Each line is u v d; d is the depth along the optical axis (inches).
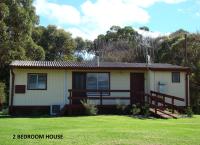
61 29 2332.7
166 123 778.8
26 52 1657.2
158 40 2304.4
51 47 2282.2
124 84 1125.1
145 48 2272.4
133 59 2256.4
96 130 635.5
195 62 1524.4
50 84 1079.0
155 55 2218.3
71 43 2375.7
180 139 552.1
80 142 517.3
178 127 701.9
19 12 1577.3
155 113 960.9
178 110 1045.8
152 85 1135.6
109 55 2298.2
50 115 1018.7
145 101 1076.5
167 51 1942.7
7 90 1455.5
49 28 2295.8
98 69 1095.0
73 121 797.2
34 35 2177.7
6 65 1537.9
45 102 1071.6
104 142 518.3
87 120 821.9
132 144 507.5
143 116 962.1
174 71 1154.0
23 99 1062.4
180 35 2015.3
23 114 1050.1
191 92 1322.6
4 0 1558.8
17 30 1584.6
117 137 559.8
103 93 1107.9
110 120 826.2
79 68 1081.4
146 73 1138.7
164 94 1069.8
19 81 1063.6
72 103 1080.8
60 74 1088.8
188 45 1667.1
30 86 1069.1
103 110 1076.5
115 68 1098.1
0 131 617.3
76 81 1098.1
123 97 1085.8
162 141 533.6
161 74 1146.7
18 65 1044.5
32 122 770.8
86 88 1103.6
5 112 1102.4
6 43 1537.9
